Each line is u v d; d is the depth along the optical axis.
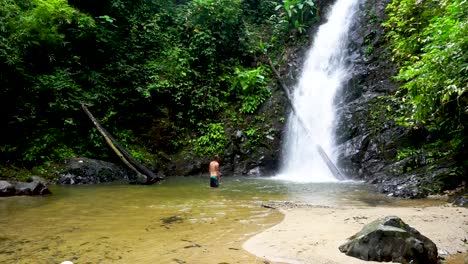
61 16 14.15
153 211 7.74
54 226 6.54
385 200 8.66
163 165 15.13
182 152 15.62
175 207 8.15
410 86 7.43
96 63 15.92
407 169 10.80
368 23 17.03
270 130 15.85
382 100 13.76
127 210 7.86
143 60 16.97
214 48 17.64
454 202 7.94
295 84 17.53
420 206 7.78
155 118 15.97
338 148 13.66
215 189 10.93
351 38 17.09
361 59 16.03
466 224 6.02
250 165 15.04
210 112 16.62
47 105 13.62
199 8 18.12
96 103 14.72
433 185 9.05
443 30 7.21
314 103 16.16
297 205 8.09
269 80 17.75
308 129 14.49
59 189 10.96
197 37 17.56
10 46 12.60
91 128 14.27
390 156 12.05
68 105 13.79
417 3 10.76
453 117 9.13
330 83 16.28
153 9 19.08
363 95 14.66
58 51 14.79
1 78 12.33
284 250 4.96
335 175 12.74
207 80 17.14
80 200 9.10
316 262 4.48
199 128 16.16
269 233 5.82
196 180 13.38
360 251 4.60
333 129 14.33
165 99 16.27
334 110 14.95
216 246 5.25
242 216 7.14
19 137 12.88
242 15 20.23
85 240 5.67
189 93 16.55
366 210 7.32
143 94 15.36
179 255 4.91
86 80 15.07
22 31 12.93
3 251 5.16
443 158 10.26
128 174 13.69
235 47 18.80
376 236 4.57
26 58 13.74
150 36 17.64
